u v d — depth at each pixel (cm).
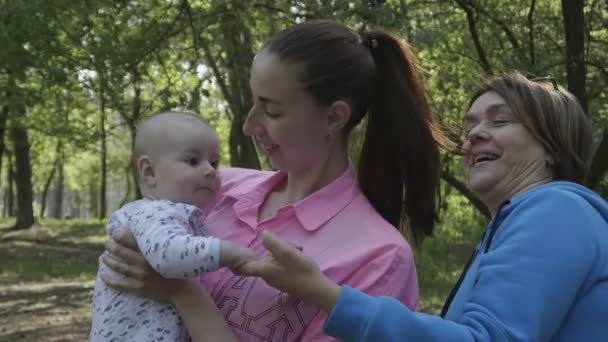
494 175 226
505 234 197
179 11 985
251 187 256
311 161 230
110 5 884
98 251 2155
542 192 201
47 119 1344
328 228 227
